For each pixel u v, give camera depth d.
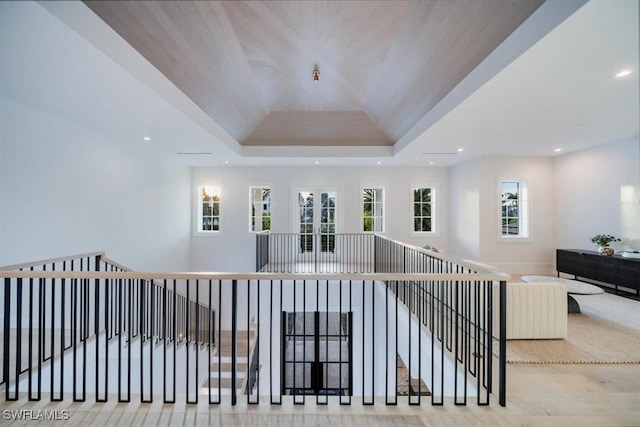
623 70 2.47
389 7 2.52
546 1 2.00
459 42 2.62
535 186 6.29
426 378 3.05
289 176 7.43
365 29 2.82
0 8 1.74
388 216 7.44
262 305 6.03
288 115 5.09
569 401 2.05
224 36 2.80
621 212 4.92
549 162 6.30
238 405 2.01
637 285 4.26
